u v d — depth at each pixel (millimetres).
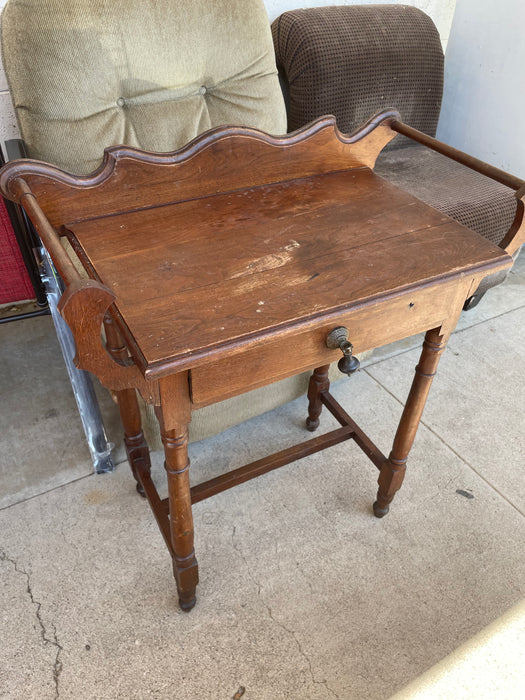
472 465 1501
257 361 813
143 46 1240
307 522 1336
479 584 1226
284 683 1045
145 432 1361
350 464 1484
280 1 1833
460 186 1809
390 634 1127
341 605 1173
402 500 1399
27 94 1178
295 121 1804
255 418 1615
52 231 771
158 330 733
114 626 1119
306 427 1587
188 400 808
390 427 1598
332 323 836
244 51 1379
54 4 1135
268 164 1089
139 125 1315
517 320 2059
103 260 867
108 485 1393
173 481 903
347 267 867
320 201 1056
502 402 1708
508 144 2119
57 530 1284
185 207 1025
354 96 1814
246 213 1010
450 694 611
